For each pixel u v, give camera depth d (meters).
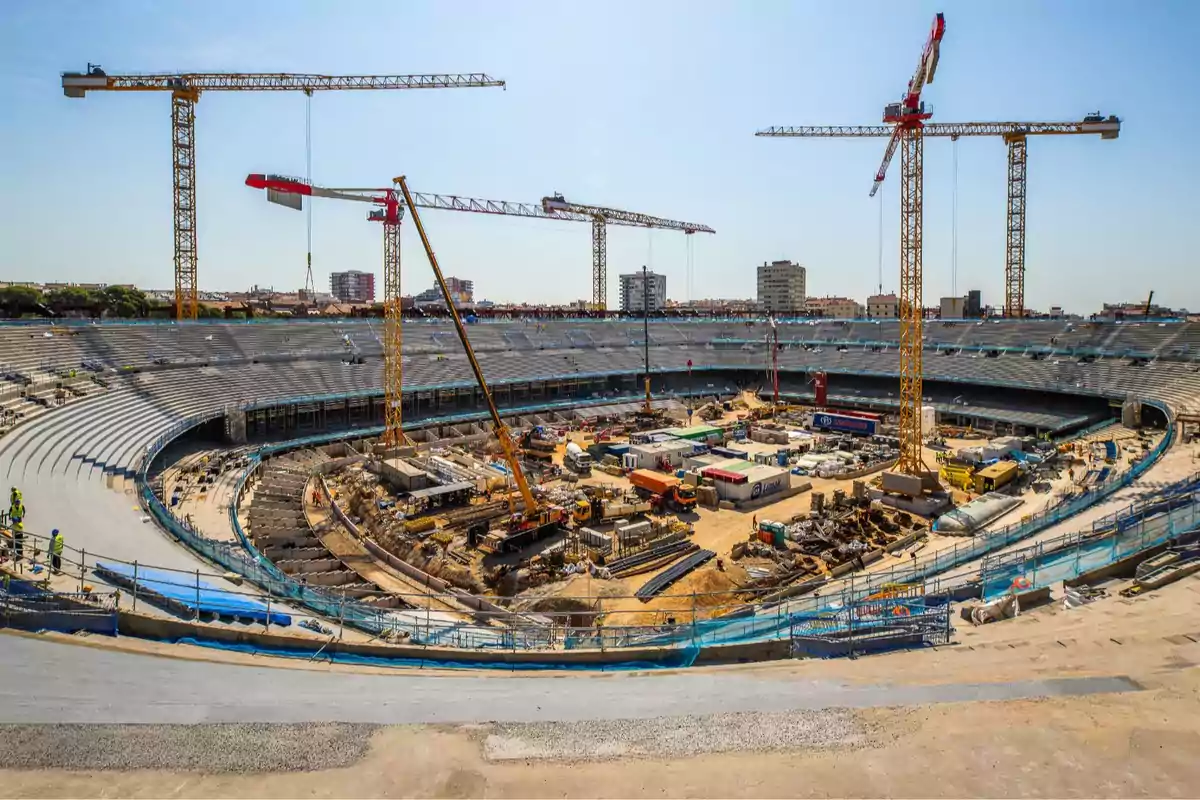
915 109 73.12
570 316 198.50
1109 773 14.85
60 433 60.06
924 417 100.31
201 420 80.38
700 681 21.64
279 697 19.61
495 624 42.69
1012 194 153.12
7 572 27.70
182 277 119.69
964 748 16.02
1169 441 72.00
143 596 27.62
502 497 71.31
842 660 23.94
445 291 65.25
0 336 77.44
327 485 76.19
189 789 14.46
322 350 111.25
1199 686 18.78
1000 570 34.56
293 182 76.75
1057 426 97.69
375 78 112.62
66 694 18.62
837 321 157.12
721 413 122.38
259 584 35.31
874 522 63.47
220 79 112.31
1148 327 112.50
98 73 111.31
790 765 15.54
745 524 64.56
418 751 16.22
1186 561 30.34
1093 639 23.59
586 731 17.30
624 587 50.09
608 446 89.56
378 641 28.48
